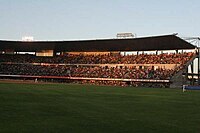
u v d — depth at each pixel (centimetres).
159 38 10525
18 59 12500
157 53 11162
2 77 12038
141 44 10944
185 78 9538
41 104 2919
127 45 11256
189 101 3881
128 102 3519
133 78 9919
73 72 11312
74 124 1869
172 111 2748
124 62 11138
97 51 12000
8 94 4000
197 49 10169
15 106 2666
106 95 4606
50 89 5669
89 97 4094
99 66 11512
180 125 1967
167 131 1753
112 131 1698
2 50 12656
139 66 10781
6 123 1816
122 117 2245
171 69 9731
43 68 11938
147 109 2855
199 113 2623
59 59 12294
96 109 2700
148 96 4666
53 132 1617
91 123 1925
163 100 3959
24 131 1612
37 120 1967
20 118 2020
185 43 10119
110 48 11562
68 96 4109
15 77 11938
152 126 1897
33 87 6150
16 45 12638
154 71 9894
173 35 10181
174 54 10662
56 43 12406
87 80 10994
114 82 10394
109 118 2167
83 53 12400
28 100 3281
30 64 12238
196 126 1941
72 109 2625
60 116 2186
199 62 10169
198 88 7850
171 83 9162
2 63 12338
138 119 2172
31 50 12594
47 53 12681
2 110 2369
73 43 12200
